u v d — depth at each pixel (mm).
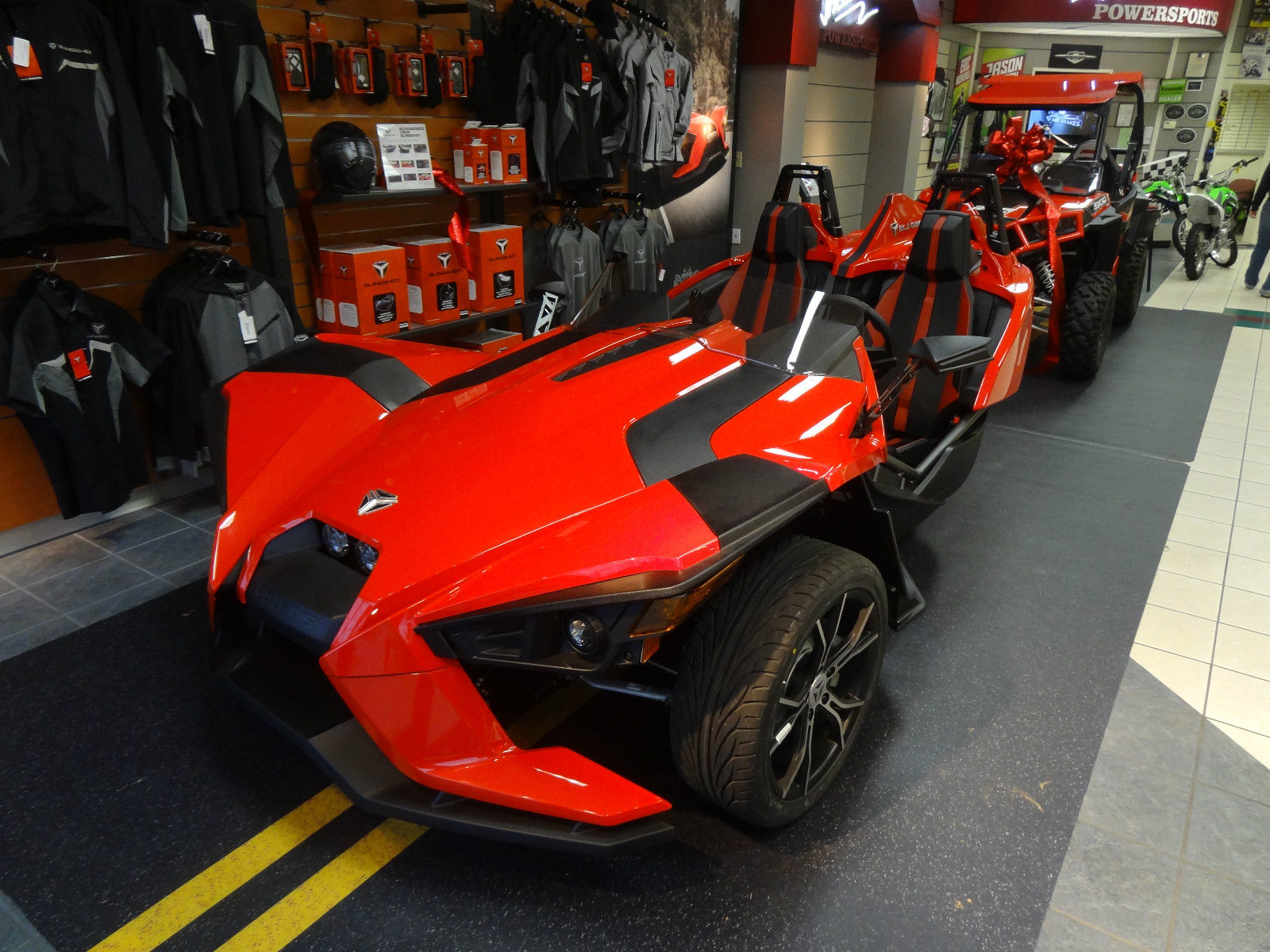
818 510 2125
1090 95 5641
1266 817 1955
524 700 1811
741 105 6992
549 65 4621
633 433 1845
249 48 3248
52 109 2666
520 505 1627
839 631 1908
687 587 1401
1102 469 3982
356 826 1854
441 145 4688
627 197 5613
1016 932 1639
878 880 1743
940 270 3213
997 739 2180
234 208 3328
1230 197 9328
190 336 3207
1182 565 3117
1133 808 1967
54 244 2943
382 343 2535
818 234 3680
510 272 4562
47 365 2754
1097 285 5051
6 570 2906
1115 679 2449
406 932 1600
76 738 2096
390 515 1646
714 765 1616
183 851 1775
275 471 1914
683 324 2416
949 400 3238
